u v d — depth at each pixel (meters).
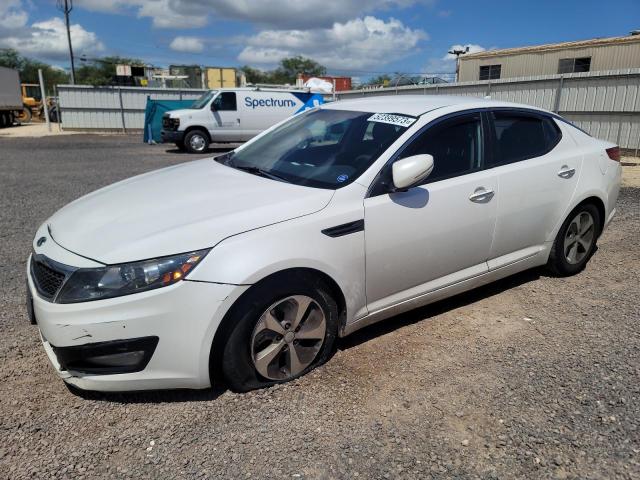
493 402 2.81
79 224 2.95
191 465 2.36
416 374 3.08
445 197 3.41
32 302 2.79
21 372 3.08
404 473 2.32
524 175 3.88
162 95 25.95
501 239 3.84
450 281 3.62
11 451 2.44
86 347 2.53
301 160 3.58
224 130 16.92
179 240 2.62
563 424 2.63
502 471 2.33
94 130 25.83
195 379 2.68
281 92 17.64
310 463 2.38
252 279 2.65
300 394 2.88
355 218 3.03
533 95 15.32
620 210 7.08
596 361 3.21
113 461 2.39
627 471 2.33
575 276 4.63
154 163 13.39
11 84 32.09
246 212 2.84
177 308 2.56
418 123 3.45
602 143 4.66
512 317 3.84
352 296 3.11
